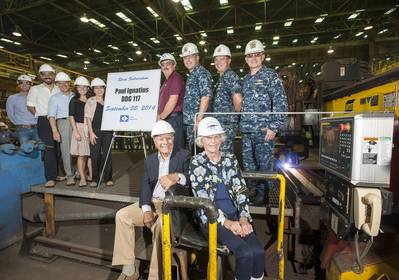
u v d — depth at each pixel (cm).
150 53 1680
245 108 297
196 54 325
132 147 895
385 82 280
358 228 171
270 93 287
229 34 1400
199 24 1208
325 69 559
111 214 352
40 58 1698
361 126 169
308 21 1264
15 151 376
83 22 1191
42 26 1247
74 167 480
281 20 1129
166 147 246
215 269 158
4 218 346
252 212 272
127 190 352
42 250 336
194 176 211
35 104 391
